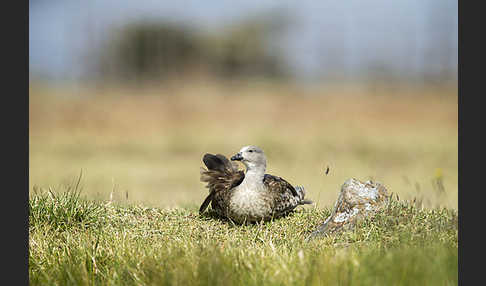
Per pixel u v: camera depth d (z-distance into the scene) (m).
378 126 28.33
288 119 30.28
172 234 8.43
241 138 24.64
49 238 8.09
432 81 42.50
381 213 8.04
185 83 46.94
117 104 33.50
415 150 21.64
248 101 34.81
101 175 17.45
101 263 7.33
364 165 18.62
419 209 8.37
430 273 6.18
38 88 38.09
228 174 9.62
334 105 33.59
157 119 30.59
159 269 6.73
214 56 53.28
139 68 51.41
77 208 8.78
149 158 21.53
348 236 7.72
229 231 8.71
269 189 9.07
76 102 33.41
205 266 6.48
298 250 7.23
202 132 26.64
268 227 8.77
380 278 6.14
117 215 9.04
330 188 13.94
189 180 16.84
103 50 50.81
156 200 11.58
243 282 6.32
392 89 39.53
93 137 26.06
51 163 19.78
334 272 6.23
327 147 22.64
